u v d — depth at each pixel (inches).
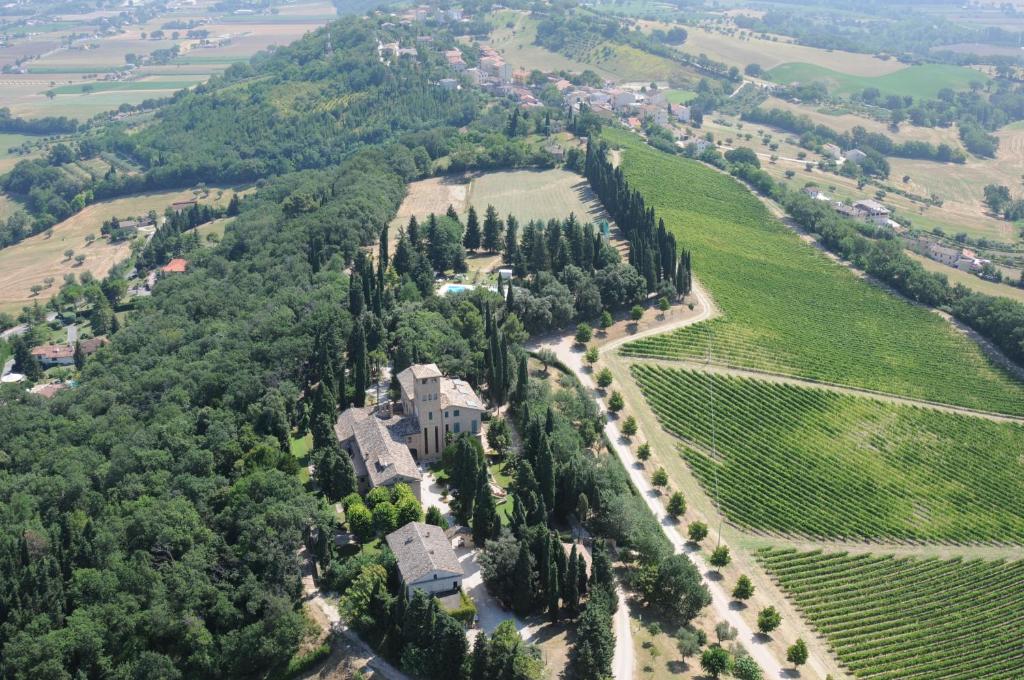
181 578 6668.3
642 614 7180.1
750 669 6589.6
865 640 7534.5
